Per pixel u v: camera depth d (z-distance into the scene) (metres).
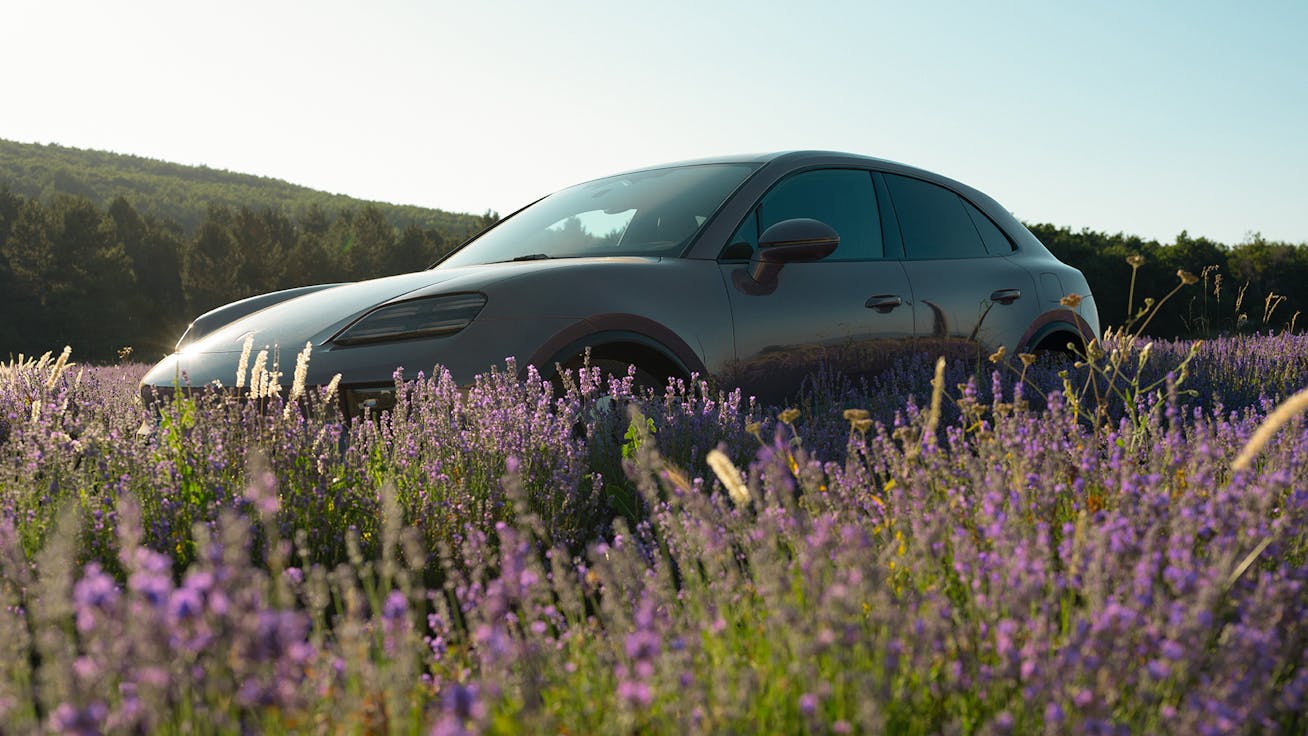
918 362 5.11
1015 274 6.09
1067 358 6.35
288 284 69.81
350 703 1.51
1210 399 5.60
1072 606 1.97
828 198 5.32
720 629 1.86
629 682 1.51
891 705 1.68
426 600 2.71
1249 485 2.68
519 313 3.97
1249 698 1.62
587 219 5.17
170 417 3.37
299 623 1.57
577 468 3.43
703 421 3.88
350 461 3.35
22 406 4.23
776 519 2.36
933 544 2.16
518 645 1.75
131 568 1.60
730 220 4.81
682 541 2.46
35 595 2.29
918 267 5.55
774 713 1.63
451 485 3.31
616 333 4.13
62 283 62.66
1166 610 1.76
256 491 2.15
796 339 4.77
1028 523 2.43
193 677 1.38
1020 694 1.68
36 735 1.24
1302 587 2.01
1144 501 2.27
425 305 4.02
